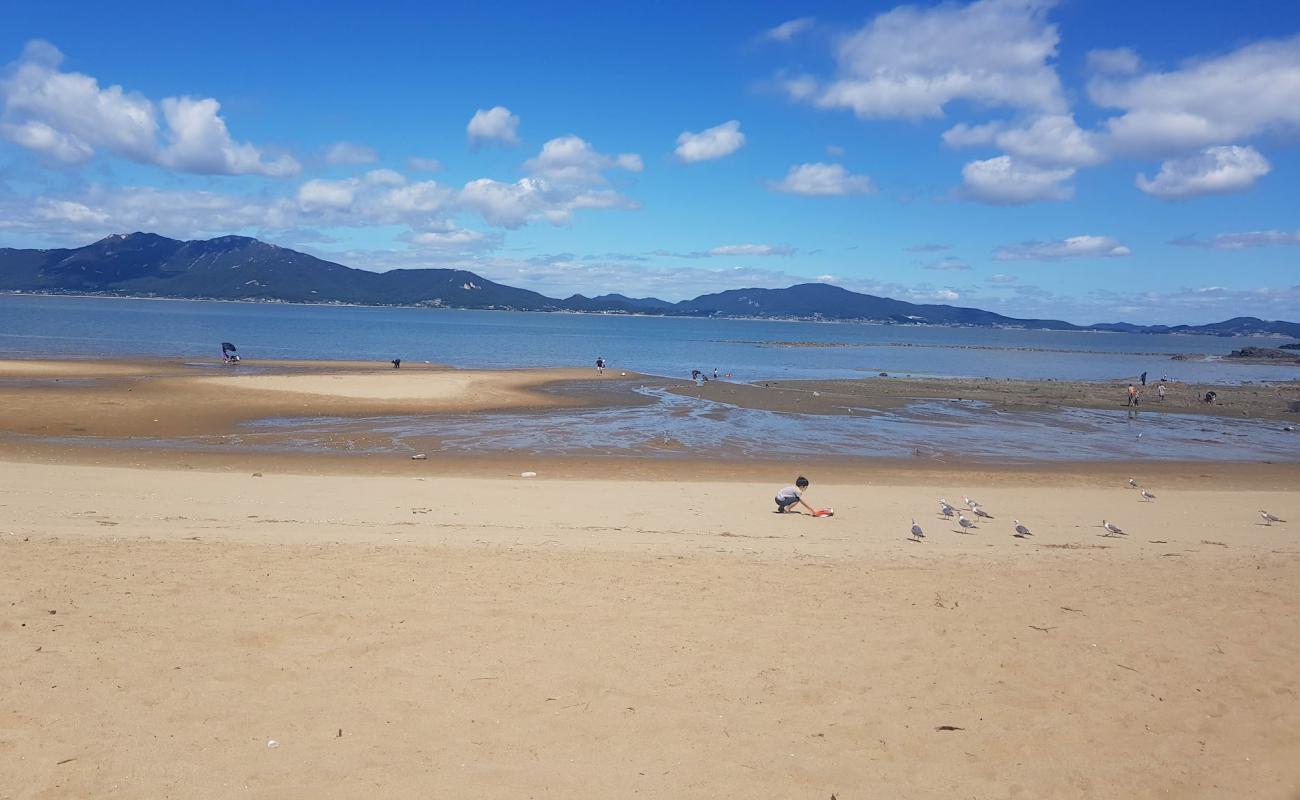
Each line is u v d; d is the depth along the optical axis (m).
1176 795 5.62
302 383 43.84
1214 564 12.94
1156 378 83.94
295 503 17.78
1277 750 6.27
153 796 5.06
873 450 30.97
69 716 5.96
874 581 10.87
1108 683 7.38
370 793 5.21
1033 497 21.94
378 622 8.22
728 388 52.47
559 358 86.75
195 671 6.83
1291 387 68.25
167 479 20.34
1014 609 9.56
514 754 5.78
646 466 26.11
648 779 5.54
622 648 7.79
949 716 6.64
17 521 13.96
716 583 10.41
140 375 47.69
